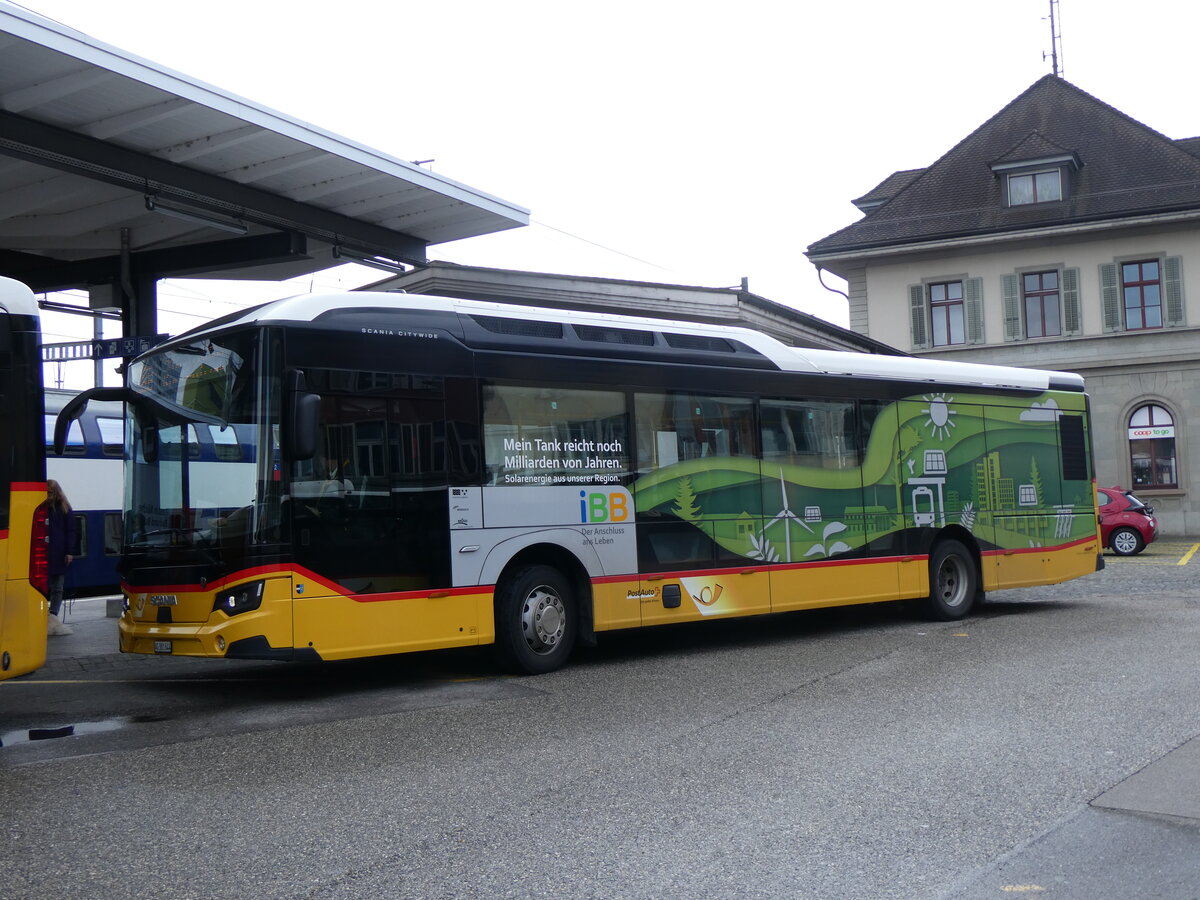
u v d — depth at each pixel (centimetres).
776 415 1233
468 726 793
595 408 1083
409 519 942
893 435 1350
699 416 1162
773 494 1217
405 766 674
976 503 1441
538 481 1031
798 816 553
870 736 724
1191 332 3484
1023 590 1834
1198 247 3488
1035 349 3644
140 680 1083
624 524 1091
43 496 770
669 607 1115
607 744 721
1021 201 3709
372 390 932
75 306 1614
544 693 925
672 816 557
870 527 1312
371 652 909
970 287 3719
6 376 755
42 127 1170
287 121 1228
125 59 1071
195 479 908
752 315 2161
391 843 523
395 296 970
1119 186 3628
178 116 1172
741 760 669
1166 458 3528
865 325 3838
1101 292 3581
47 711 916
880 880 462
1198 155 3881
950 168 3941
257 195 1399
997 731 729
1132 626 1255
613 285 1992
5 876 484
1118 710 786
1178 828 523
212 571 880
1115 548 2748
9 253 1619
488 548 991
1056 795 582
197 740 769
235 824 558
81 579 2112
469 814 569
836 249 3816
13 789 639
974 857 489
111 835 542
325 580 888
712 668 1042
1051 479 1543
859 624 1391
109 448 2186
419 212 1524
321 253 1647
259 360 882
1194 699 820
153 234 1545
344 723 817
